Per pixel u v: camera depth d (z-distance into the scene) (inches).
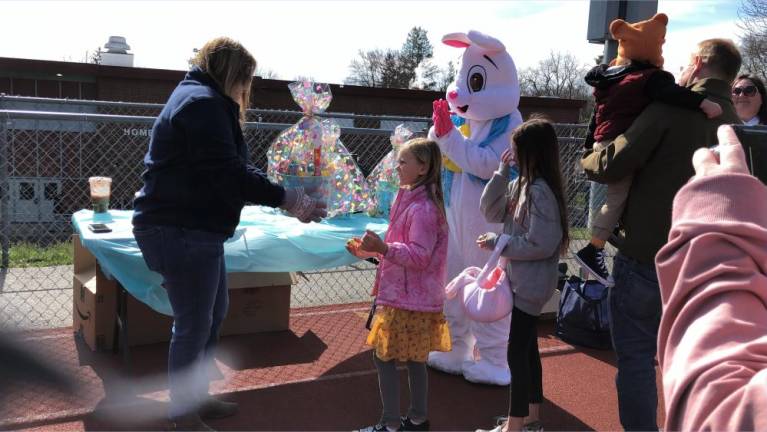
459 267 163.8
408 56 1699.1
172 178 115.6
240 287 189.0
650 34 123.8
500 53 161.2
